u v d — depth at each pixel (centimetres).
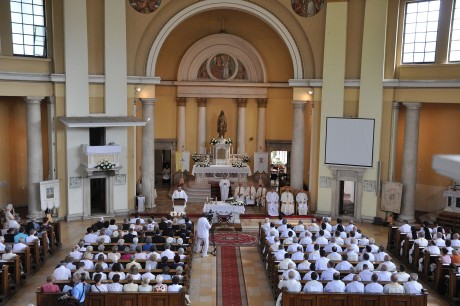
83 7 2172
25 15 2127
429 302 1445
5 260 1432
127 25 2319
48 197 2150
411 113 2230
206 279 1616
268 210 2431
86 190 2264
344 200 2688
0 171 2336
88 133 2250
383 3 2206
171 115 3048
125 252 1462
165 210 2462
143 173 2472
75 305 1105
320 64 2383
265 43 2961
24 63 2112
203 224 1816
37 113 2164
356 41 2300
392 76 2252
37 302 1169
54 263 1712
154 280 1248
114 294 1173
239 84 3002
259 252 1888
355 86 2311
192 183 2764
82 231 2095
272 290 1507
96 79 2247
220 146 2816
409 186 2255
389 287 1223
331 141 2350
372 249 1544
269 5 2412
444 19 2139
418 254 1655
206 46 2967
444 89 2128
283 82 3019
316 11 2361
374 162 2294
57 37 2158
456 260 1466
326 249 1544
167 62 2992
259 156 3002
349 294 1201
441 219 2172
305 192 2441
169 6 2373
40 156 2197
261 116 3061
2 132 2336
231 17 2875
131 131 2372
